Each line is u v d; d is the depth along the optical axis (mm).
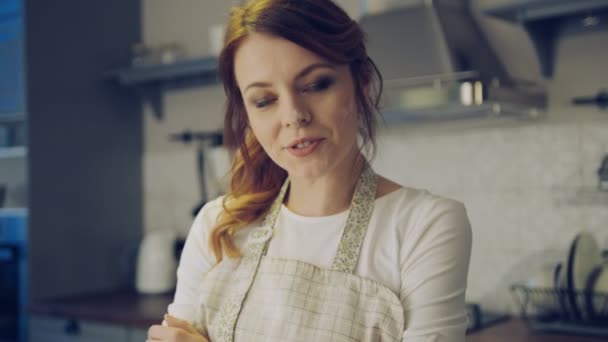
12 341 2967
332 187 1039
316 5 913
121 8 3416
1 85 3025
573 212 2297
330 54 899
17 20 2971
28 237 2928
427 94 2242
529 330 2123
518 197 2410
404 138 2666
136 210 3455
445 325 935
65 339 2801
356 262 994
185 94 3340
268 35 902
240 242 1096
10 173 3029
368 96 1035
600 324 2020
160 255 3123
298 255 1037
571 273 2033
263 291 1030
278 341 989
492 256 2469
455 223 989
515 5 2092
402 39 2303
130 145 3438
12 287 2967
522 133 2404
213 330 1070
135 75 3188
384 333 949
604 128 2236
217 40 2871
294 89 907
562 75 2334
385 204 1022
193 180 3312
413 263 971
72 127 3141
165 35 3408
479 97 2107
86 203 3195
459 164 2535
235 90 1068
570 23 2312
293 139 914
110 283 3299
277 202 1093
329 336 965
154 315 2553
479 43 2393
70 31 3143
